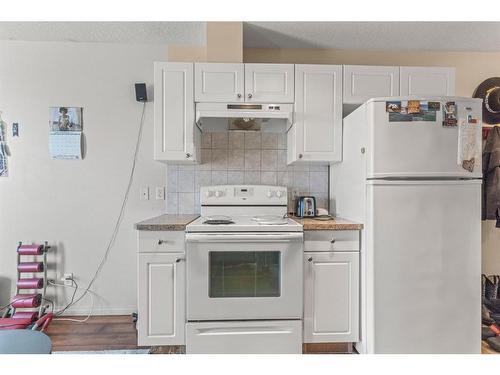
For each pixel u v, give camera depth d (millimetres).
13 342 1276
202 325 1801
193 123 2141
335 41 2545
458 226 1768
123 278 2592
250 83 2146
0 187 2514
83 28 2309
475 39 2516
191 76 2133
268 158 2535
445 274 1765
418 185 1757
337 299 1900
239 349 1810
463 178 1778
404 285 1758
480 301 1773
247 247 1807
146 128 2586
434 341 1764
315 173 2561
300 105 2176
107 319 2484
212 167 2516
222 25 2223
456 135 1753
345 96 2191
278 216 2311
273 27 2314
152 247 1853
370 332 1778
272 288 1853
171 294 1859
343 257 1900
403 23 2252
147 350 2012
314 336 1891
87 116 2549
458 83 2750
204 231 1815
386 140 1746
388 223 1757
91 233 2572
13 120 2508
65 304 2557
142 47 2566
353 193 2035
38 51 2506
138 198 2590
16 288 2523
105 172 2572
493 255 2750
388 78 2209
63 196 2551
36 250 2430
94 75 2545
